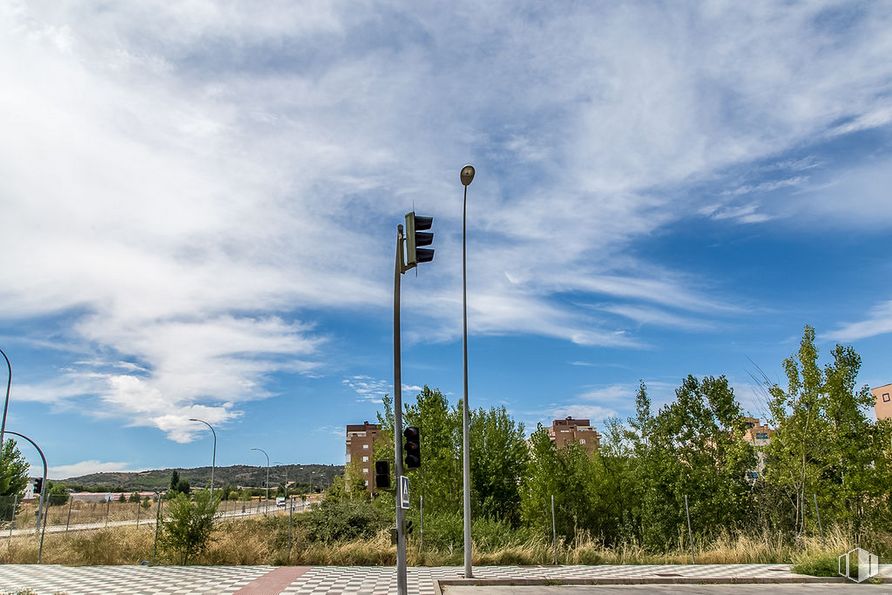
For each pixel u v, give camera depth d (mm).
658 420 23625
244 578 16328
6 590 14359
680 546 21609
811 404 20766
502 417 28953
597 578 15703
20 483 40219
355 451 105812
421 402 27609
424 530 22016
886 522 19578
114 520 45062
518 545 21797
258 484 137625
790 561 19375
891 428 20156
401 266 14250
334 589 14359
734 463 22266
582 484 25703
